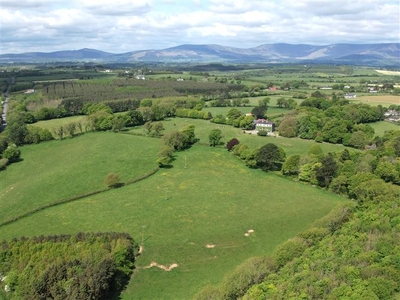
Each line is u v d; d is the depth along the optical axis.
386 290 60.41
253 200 129.25
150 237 106.50
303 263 75.12
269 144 157.38
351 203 108.50
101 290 81.75
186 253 99.56
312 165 142.75
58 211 124.25
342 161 147.88
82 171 156.88
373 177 126.31
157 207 124.38
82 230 110.94
